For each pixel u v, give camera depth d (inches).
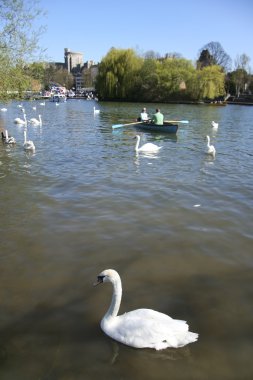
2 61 772.0
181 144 908.6
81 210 399.5
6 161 669.3
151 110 2219.5
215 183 523.5
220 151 815.7
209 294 249.6
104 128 1245.7
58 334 209.9
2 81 793.6
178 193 467.2
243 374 184.1
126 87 3181.6
